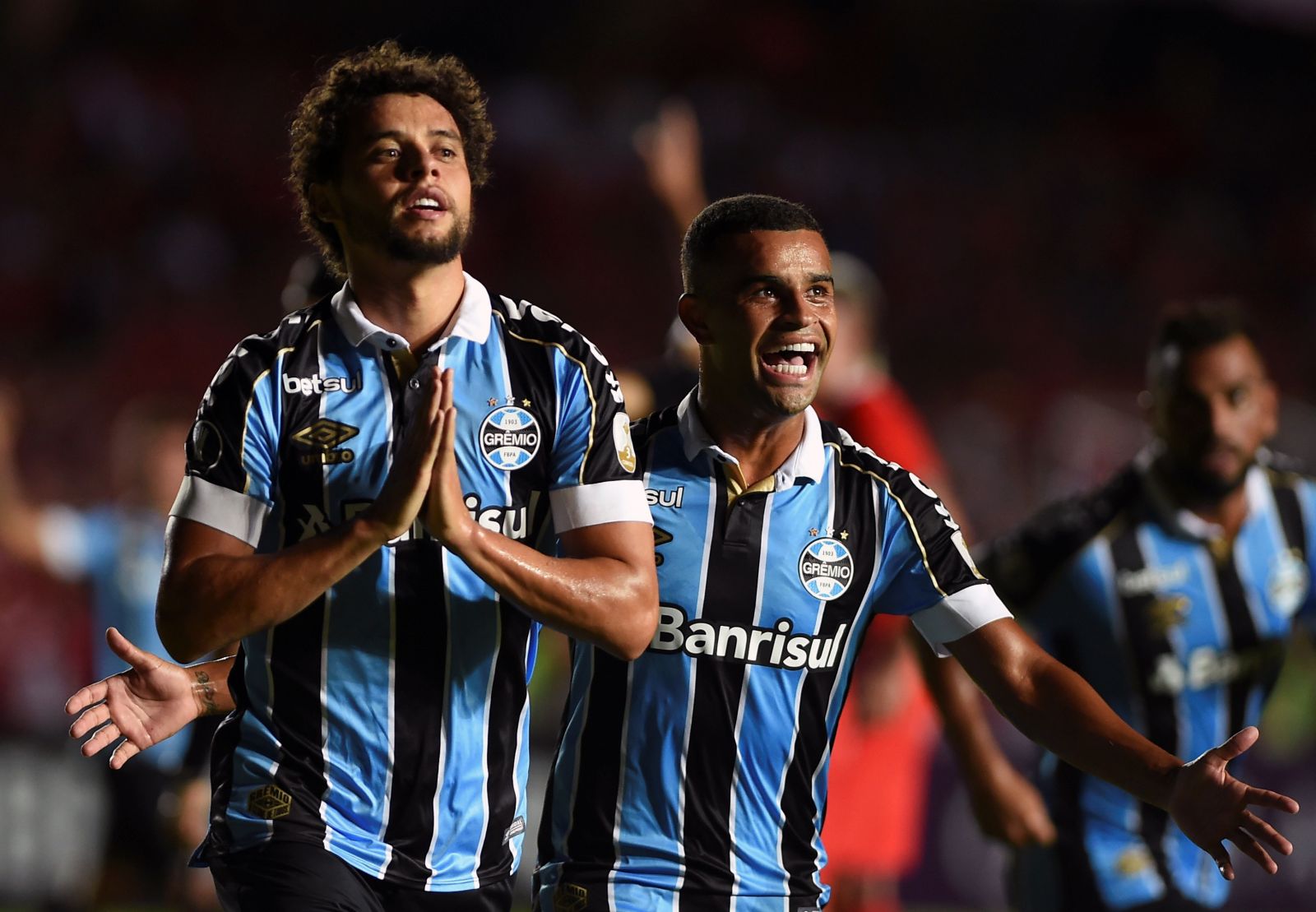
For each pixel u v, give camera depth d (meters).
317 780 10.82
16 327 55.12
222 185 60.41
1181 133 68.88
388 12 68.81
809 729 11.82
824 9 73.81
